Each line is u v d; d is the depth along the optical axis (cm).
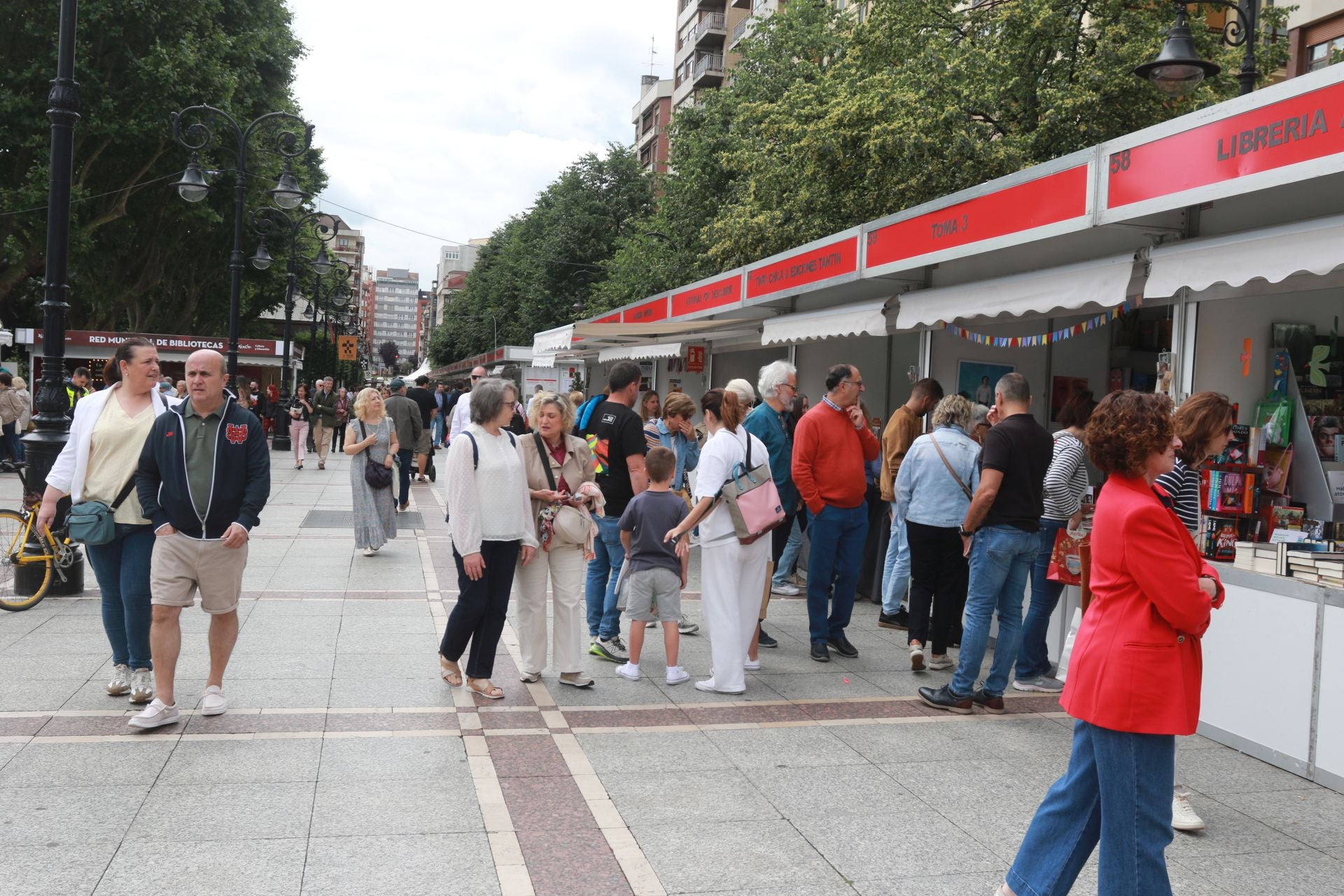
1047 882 320
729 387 758
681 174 3791
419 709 553
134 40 2836
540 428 605
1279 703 505
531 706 568
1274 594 508
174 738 489
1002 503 573
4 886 338
